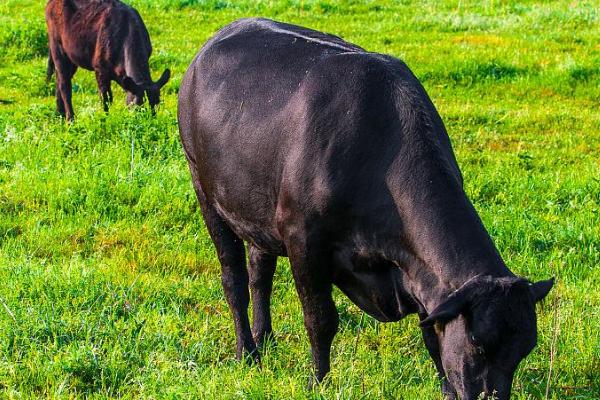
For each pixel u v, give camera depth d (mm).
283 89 6141
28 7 25734
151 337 6926
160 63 19531
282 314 7777
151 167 11102
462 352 4766
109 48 15695
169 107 15383
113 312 7367
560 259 9047
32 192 10289
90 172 10898
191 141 7199
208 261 8836
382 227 5527
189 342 6969
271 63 6371
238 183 6461
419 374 6551
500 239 9430
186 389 5980
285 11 25234
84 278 7910
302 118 5824
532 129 14656
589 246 9375
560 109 15875
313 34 6730
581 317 7512
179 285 8156
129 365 6555
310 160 5703
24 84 17734
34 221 9609
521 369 6652
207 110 6742
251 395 5953
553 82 17469
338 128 5664
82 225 9555
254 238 6703
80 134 12195
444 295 5188
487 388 4695
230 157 6469
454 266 5172
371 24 23531
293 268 6031
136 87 14797
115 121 12602
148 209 10016
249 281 7301
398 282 5617
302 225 5809
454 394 5719
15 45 20781
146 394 6066
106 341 6816
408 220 5395
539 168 12477
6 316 7047
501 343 4637
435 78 17922
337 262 5844
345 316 7699
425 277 5320
